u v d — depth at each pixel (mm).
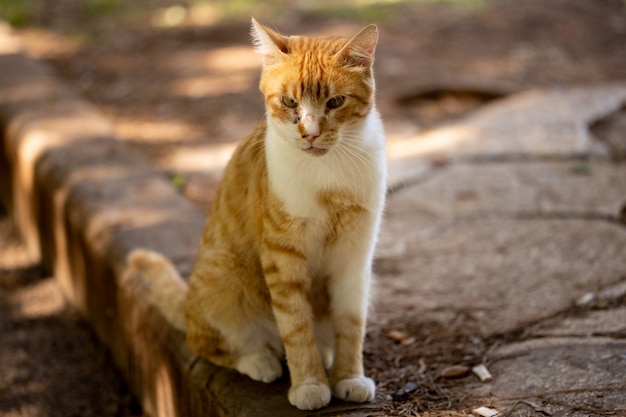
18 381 5684
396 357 4555
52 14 12719
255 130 4199
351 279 4059
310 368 3930
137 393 5367
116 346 5664
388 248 5938
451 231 6125
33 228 7242
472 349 4570
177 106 9117
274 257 3910
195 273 4320
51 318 6414
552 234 5926
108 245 5645
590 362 4176
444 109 8961
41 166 6887
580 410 3727
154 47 11086
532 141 7617
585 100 8500
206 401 4211
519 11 12000
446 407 3943
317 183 3820
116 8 12914
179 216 5977
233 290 4223
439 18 11773
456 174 7074
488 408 3861
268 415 3840
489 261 5625
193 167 7684
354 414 3834
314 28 11297
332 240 4000
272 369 4156
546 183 6781
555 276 5336
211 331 4270
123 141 7309
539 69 9742
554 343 4457
